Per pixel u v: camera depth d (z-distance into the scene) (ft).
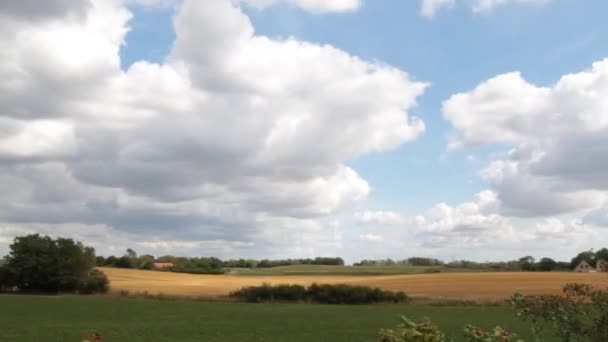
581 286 27.99
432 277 368.89
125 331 141.69
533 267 429.38
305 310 217.97
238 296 278.26
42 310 205.05
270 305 246.68
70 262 311.88
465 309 219.61
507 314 190.49
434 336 23.72
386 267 524.11
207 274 483.10
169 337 130.31
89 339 30.37
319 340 125.08
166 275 442.50
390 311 212.02
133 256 510.99
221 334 136.56
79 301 245.45
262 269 542.16
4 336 130.00
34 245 314.76
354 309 223.51
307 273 486.79
